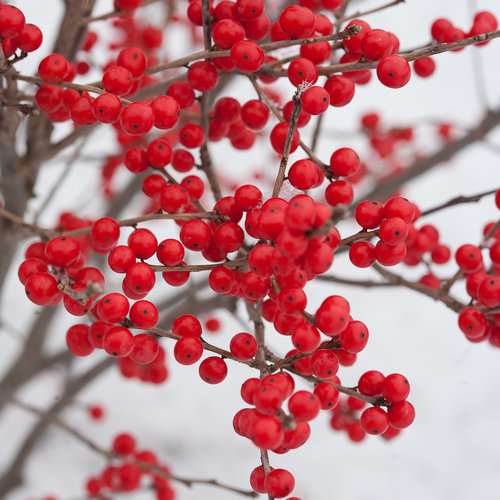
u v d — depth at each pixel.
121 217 0.81
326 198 0.54
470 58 1.60
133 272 0.52
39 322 0.84
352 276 1.43
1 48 0.53
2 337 1.28
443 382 1.30
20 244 0.66
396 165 0.92
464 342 1.37
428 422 1.24
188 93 0.56
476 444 1.22
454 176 1.53
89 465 1.16
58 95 0.56
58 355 0.85
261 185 0.90
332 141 1.42
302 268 0.50
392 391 0.52
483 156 1.57
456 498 1.14
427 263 0.62
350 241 0.52
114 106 0.52
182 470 1.17
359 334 0.51
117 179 0.97
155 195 0.56
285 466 1.17
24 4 1.26
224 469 1.18
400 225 0.51
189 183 0.56
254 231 0.52
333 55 0.58
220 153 1.39
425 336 1.37
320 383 0.51
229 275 0.53
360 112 1.51
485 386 1.30
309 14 0.54
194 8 0.56
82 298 0.49
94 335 0.54
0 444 1.18
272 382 0.50
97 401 1.26
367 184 0.92
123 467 0.68
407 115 1.49
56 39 0.60
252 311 0.55
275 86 0.81
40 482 1.11
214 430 1.26
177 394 1.31
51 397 1.26
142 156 0.56
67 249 0.52
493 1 1.56
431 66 0.58
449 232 1.43
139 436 1.22
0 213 0.57
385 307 1.41
